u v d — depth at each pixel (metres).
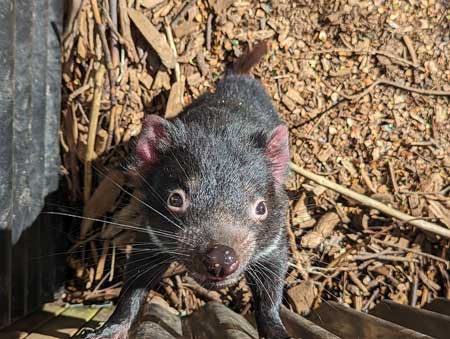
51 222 0.49
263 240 0.36
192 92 0.55
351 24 0.54
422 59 0.54
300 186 0.54
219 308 0.44
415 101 0.55
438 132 0.55
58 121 0.50
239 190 0.33
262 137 0.37
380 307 0.44
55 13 0.48
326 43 0.55
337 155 0.55
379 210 0.52
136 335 0.34
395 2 0.54
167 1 0.54
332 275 0.53
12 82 0.38
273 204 0.37
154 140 0.37
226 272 0.30
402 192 0.54
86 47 0.52
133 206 0.51
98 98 0.52
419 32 0.54
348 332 0.38
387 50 0.54
